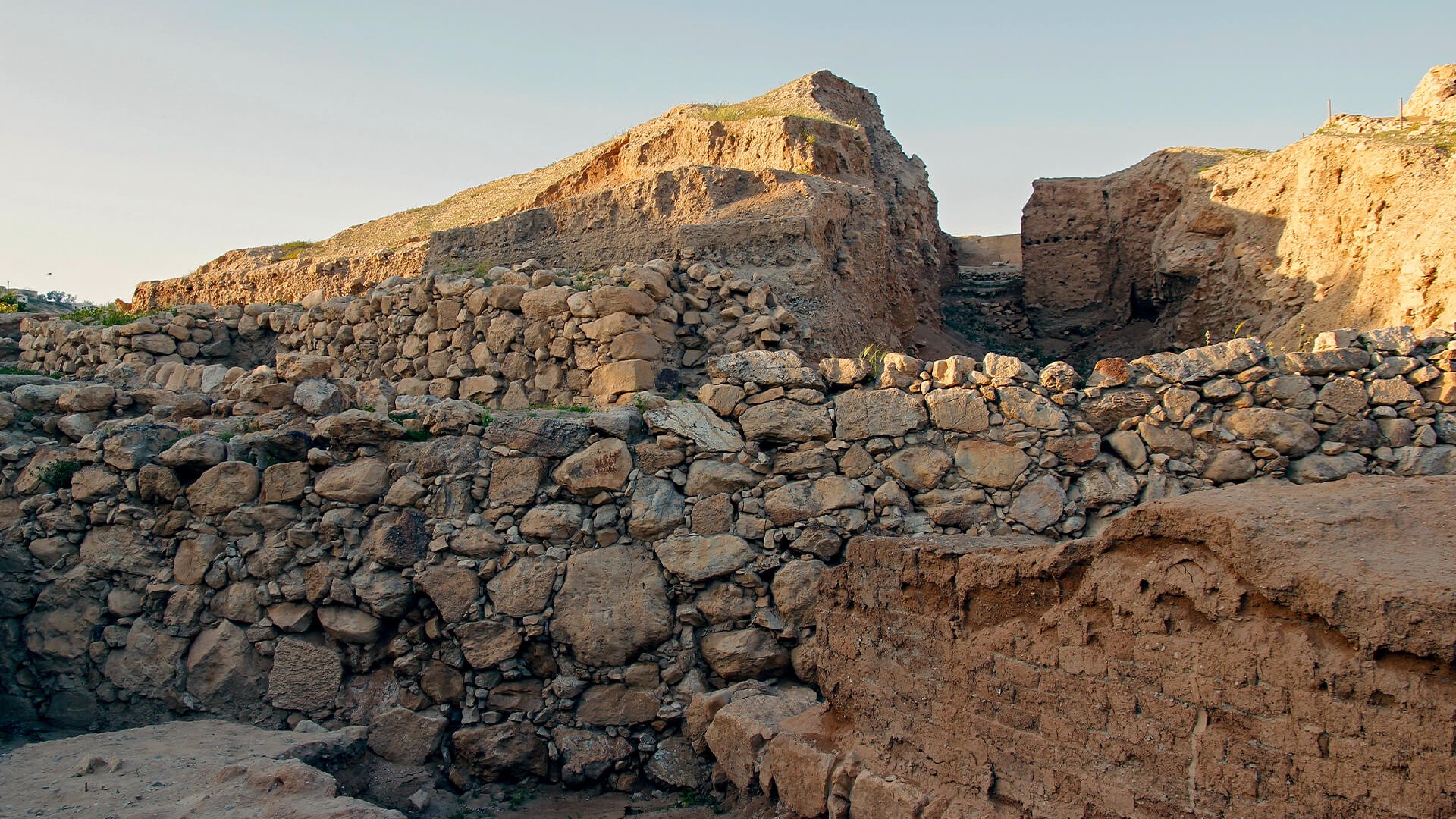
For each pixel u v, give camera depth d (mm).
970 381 8016
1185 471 7680
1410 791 3707
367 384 9422
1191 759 4395
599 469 8039
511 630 7852
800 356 11070
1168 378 7848
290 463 8570
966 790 5387
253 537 8438
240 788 6105
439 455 8320
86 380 12414
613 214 13992
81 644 8602
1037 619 5176
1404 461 7426
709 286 11180
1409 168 11461
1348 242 12211
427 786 7559
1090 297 19625
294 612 8219
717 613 7738
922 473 7855
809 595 7645
